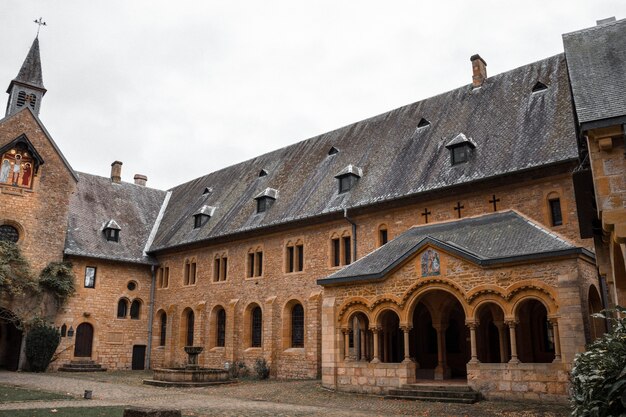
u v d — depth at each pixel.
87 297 36.25
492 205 22.55
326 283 22.36
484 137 25.08
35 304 33.03
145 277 39.50
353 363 20.86
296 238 30.22
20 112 34.88
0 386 21.58
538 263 17.28
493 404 16.52
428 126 28.91
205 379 24.66
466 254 18.59
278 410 16.34
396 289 20.30
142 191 46.06
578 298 16.30
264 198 33.31
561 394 16.02
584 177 14.28
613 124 10.87
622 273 12.95
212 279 34.91
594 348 8.50
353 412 16.03
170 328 37.00
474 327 18.22
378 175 28.14
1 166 33.41
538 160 21.36
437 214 24.12
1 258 31.11
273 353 29.52
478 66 29.27
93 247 37.16
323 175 31.98
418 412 15.85
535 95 25.22
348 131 34.69
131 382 26.34
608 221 10.89
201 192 43.00
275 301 30.28
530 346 21.56
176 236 39.00
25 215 33.81
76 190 40.75
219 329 34.22
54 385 23.08
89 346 36.06
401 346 24.92
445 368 21.52
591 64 13.63
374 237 26.31
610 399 7.39
